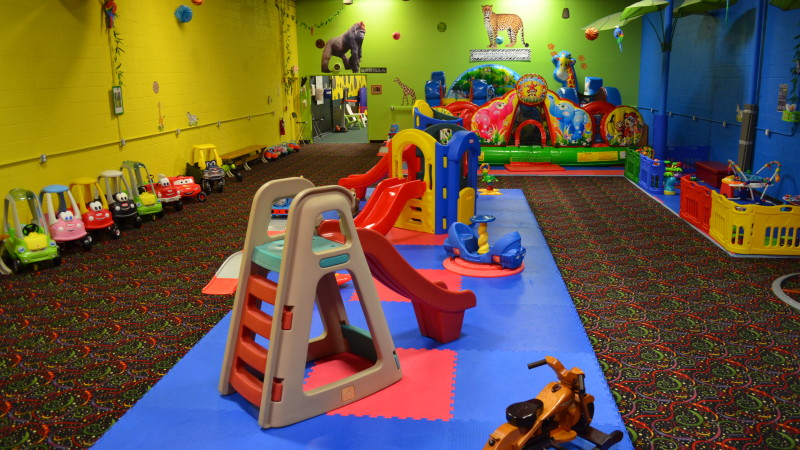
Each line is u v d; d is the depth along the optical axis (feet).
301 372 9.16
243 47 36.06
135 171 23.95
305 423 9.21
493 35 44.45
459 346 11.76
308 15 45.83
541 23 43.88
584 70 44.29
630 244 18.75
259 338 12.30
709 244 18.56
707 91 31.68
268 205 9.98
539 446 7.89
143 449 8.67
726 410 9.53
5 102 18.19
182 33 28.53
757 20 24.36
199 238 20.22
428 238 19.67
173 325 13.21
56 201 20.45
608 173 31.89
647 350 11.64
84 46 21.65
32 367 11.41
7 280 16.21
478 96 39.86
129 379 10.93
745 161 25.73
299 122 47.16
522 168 33.30
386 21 45.16
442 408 9.55
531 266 16.56
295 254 8.89
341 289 15.01
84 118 21.74
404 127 46.62
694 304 13.85
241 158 34.42
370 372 9.96
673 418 9.33
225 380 10.10
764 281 15.19
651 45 41.24
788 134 23.12
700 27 32.81
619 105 37.24
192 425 9.25
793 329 12.42
